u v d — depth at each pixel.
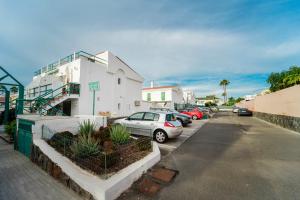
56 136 5.38
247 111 26.84
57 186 3.71
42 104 10.81
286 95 13.20
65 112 14.89
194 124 15.88
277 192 3.48
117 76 18.69
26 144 5.68
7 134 8.05
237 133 10.84
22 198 3.24
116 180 3.34
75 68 14.46
